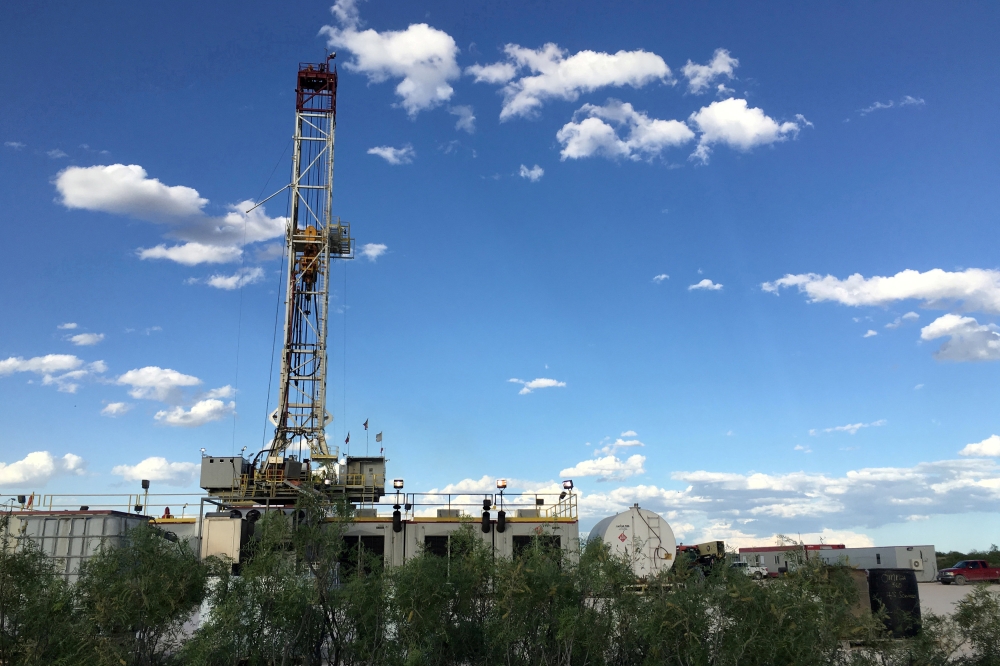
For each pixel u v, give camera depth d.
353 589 19.22
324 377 50.50
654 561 33.97
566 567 20.78
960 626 21.42
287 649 18.95
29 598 18.02
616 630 19.61
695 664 18.27
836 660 19.83
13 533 27.38
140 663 18.84
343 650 19.42
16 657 17.50
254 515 32.38
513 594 19.12
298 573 19.77
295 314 51.50
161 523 33.66
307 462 45.53
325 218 52.84
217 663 18.55
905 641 21.16
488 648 19.42
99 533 28.02
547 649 19.33
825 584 20.48
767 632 18.30
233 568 26.25
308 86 55.22
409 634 18.73
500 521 34.22
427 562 19.62
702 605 18.80
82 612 18.62
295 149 53.91
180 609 19.19
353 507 22.11
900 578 28.00
